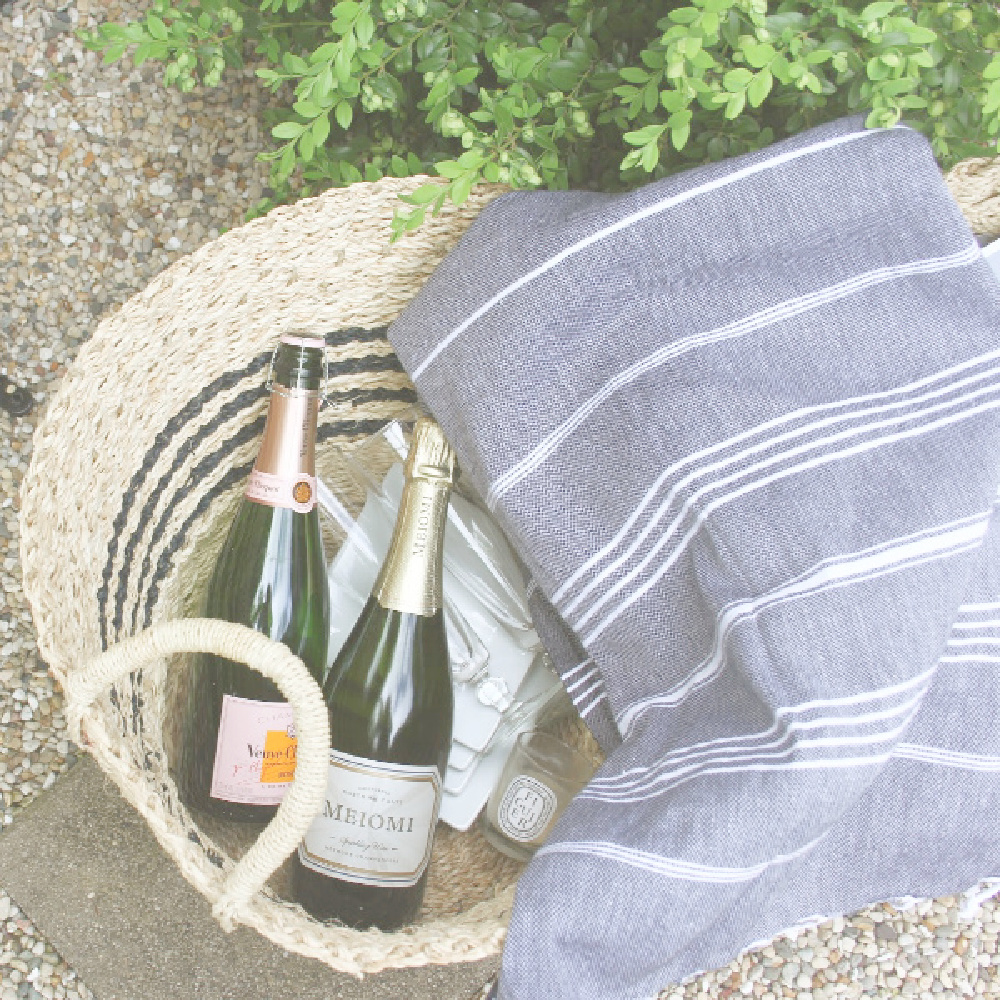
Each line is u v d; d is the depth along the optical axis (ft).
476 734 3.04
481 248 2.66
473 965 3.63
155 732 2.72
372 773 2.61
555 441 2.54
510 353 2.55
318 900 2.68
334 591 3.06
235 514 3.18
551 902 2.21
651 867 2.20
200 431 2.96
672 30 2.35
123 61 4.33
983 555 2.56
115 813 3.67
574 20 2.98
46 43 4.33
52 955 3.61
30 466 2.46
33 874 3.59
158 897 3.59
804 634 2.22
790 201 2.51
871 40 2.50
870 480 2.34
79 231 4.32
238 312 2.84
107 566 2.70
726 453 2.38
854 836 2.52
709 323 2.48
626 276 2.53
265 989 3.54
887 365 2.46
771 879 2.37
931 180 2.52
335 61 2.72
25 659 3.95
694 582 2.44
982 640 2.54
